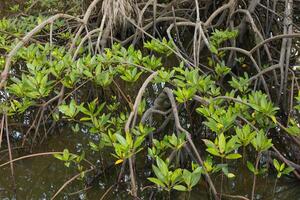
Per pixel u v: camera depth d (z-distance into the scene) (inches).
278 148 147.9
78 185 139.8
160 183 96.0
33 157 151.9
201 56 204.7
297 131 123.9
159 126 150.2
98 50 182.4
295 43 215.2
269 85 178.9
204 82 133.8
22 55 159.5
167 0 242.5
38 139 159.0
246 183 137.6
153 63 152.4
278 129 151.5
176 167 128.6
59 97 151.6
